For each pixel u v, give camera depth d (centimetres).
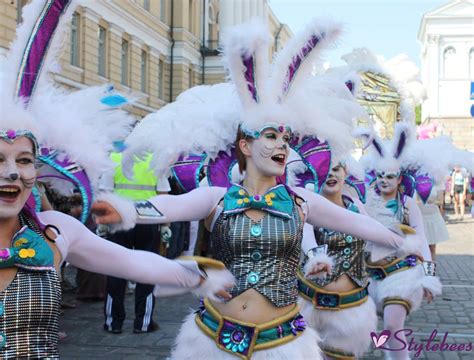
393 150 495
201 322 285
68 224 231
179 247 697
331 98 385
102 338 537
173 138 357
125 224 248
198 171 357
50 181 250
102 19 1870
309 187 398
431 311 654
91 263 236
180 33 2589
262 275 280
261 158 291
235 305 279
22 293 202
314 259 338
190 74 2725
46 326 207
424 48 2553
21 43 219
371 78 651
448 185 2019
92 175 238
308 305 380
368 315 381
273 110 292
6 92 211
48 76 238
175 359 287
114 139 256
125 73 2164
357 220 326
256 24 295
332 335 377
